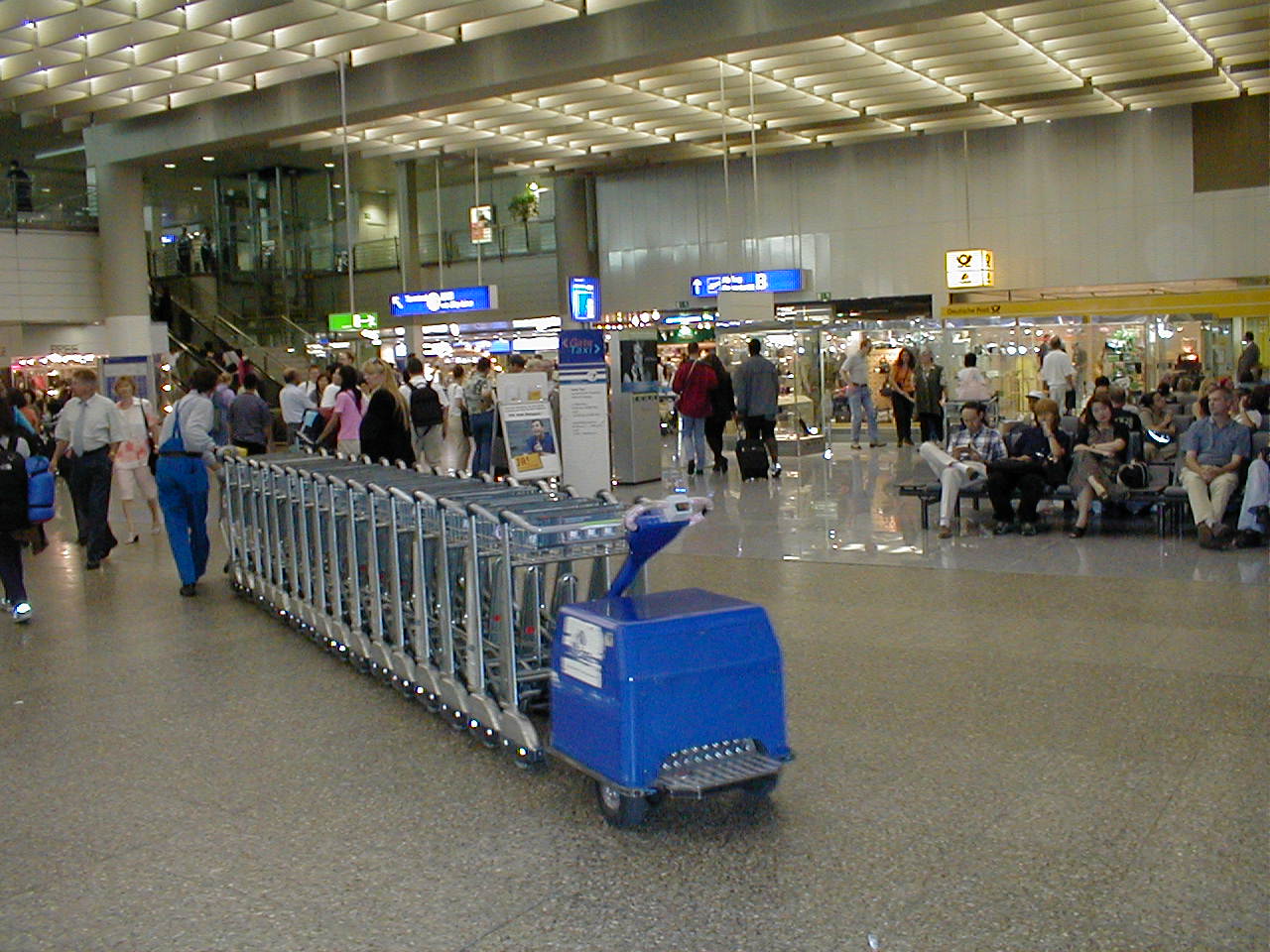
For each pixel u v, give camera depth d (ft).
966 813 15.64
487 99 78.18
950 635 24.97
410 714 21.15
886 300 102.22
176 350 101.65
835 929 12.60
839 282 103.40
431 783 17.51
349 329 106.22
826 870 14.07
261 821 16.30
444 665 20.16
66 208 97.25
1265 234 88.33
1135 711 19.52
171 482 32.83
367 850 15.17
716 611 15.80
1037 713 19.60
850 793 16.47
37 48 65.92
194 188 120.98
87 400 38.42
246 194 118.01
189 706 22.11
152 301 108.88
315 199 120.57
